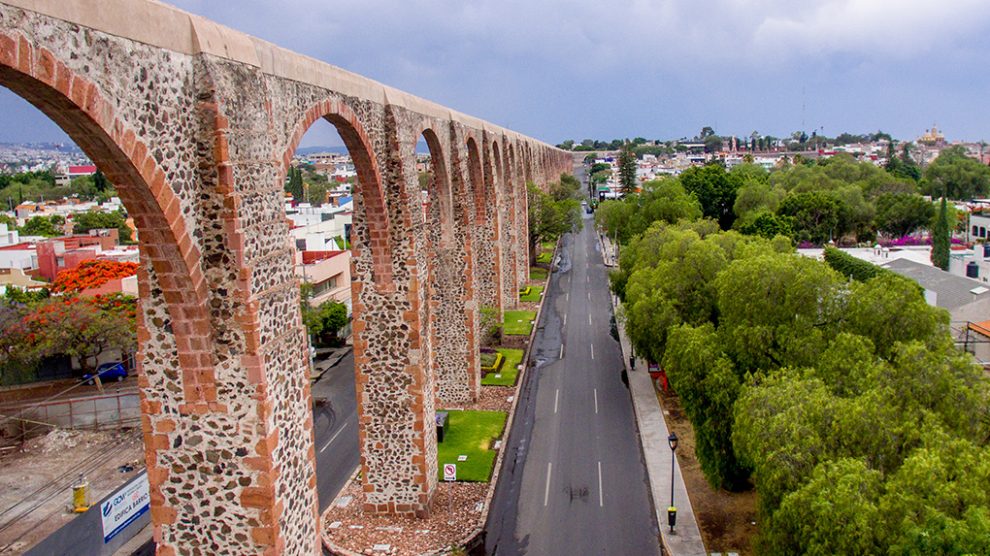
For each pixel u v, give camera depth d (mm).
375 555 25609
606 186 160750
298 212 91375
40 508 30109
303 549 18031
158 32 13773
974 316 44188
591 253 104938
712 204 93938
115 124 12617
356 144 23844
